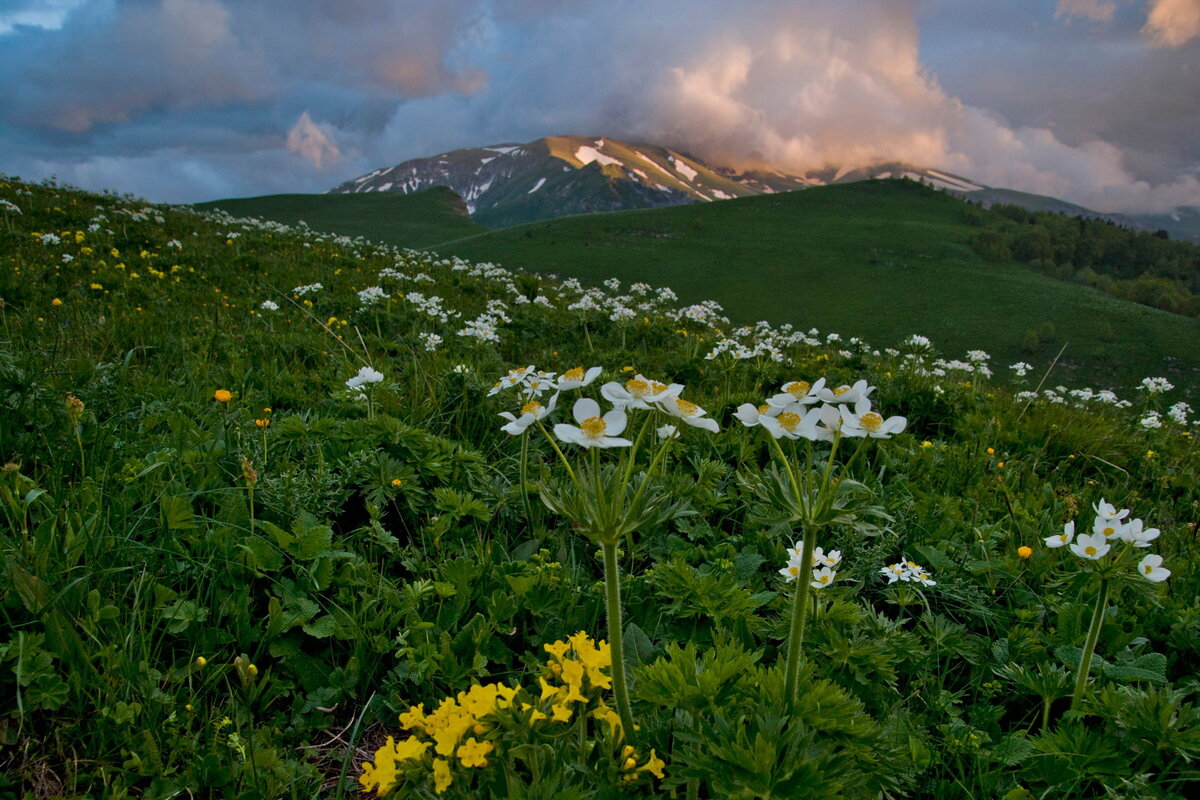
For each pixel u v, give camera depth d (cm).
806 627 265
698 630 278
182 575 268
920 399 620
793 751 161
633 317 929
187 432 370
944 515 390
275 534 282
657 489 165
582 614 287
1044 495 457
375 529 319
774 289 11175
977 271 11900
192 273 970
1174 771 221
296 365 575
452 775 155
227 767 205
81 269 832
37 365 393
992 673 277
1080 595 307
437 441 400
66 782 198
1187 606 312
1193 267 17725
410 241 13250
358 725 219
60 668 219
